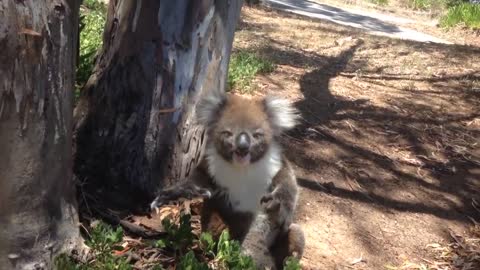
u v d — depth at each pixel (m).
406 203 1.74
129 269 1.10
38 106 0.98
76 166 1.41
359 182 1.80
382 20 5.62
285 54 2.98
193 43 1.37
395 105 2.38
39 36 0.95
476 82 2.78
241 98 1.33
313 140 1.98
